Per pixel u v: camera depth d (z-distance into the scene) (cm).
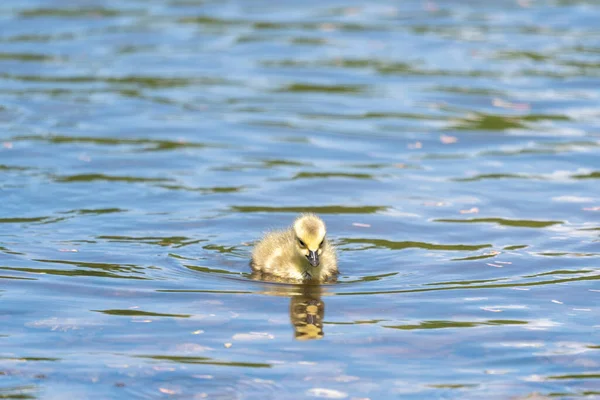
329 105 2116
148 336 1052
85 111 2030
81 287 1193
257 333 1064
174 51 2512
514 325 1087
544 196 1585
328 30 2730
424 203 1556
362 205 1548
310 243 1217
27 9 2911
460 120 2020
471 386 942
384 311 1128
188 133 1916
